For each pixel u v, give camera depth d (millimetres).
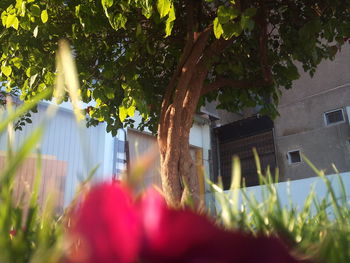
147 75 3982
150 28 3576
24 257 365
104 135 7906
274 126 9961
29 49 2990
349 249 472
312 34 2961
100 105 3596
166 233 234
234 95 4027
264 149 10008
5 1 2846
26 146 313
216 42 3330
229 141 10719
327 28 3186
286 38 3881
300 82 9789
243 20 2352
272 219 581
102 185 222
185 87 3055
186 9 3432
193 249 241
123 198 221
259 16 3607
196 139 10352
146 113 3008
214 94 4230
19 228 459
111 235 214
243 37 4125
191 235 241
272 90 3895
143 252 224
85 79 3109
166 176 2707
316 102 9383
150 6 2184
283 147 9648
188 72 3090
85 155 385
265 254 273
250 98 4055
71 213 500
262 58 3652
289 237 558
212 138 10797
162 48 3990
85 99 3266
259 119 10133
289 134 9641
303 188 4293
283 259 283
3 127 365
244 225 623
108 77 3084
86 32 2732
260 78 4023
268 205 702
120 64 3359
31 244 462
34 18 2711
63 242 282
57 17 3094
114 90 3254
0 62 3469
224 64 3869
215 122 11031
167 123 3055
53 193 492
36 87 3318
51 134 7348
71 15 3092
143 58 3883
